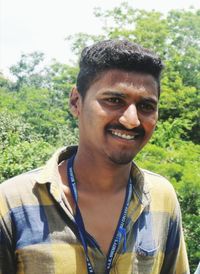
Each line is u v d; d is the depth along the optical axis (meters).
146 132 1.66
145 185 1.83
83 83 1.68
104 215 1.73
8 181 1.72
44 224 1.64
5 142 13.86
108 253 1.69
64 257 1.62
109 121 1.62
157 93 1.68
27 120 20.17
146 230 1.79
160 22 20.02
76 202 1.70
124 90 1.60
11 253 1.65
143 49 1.65
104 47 1.63
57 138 18.97
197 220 7.34
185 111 17.02
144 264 1.74
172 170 8.43
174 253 1.94
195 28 20.45
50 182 1.66
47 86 34.47
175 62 19.42
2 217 1.64
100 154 1.67
